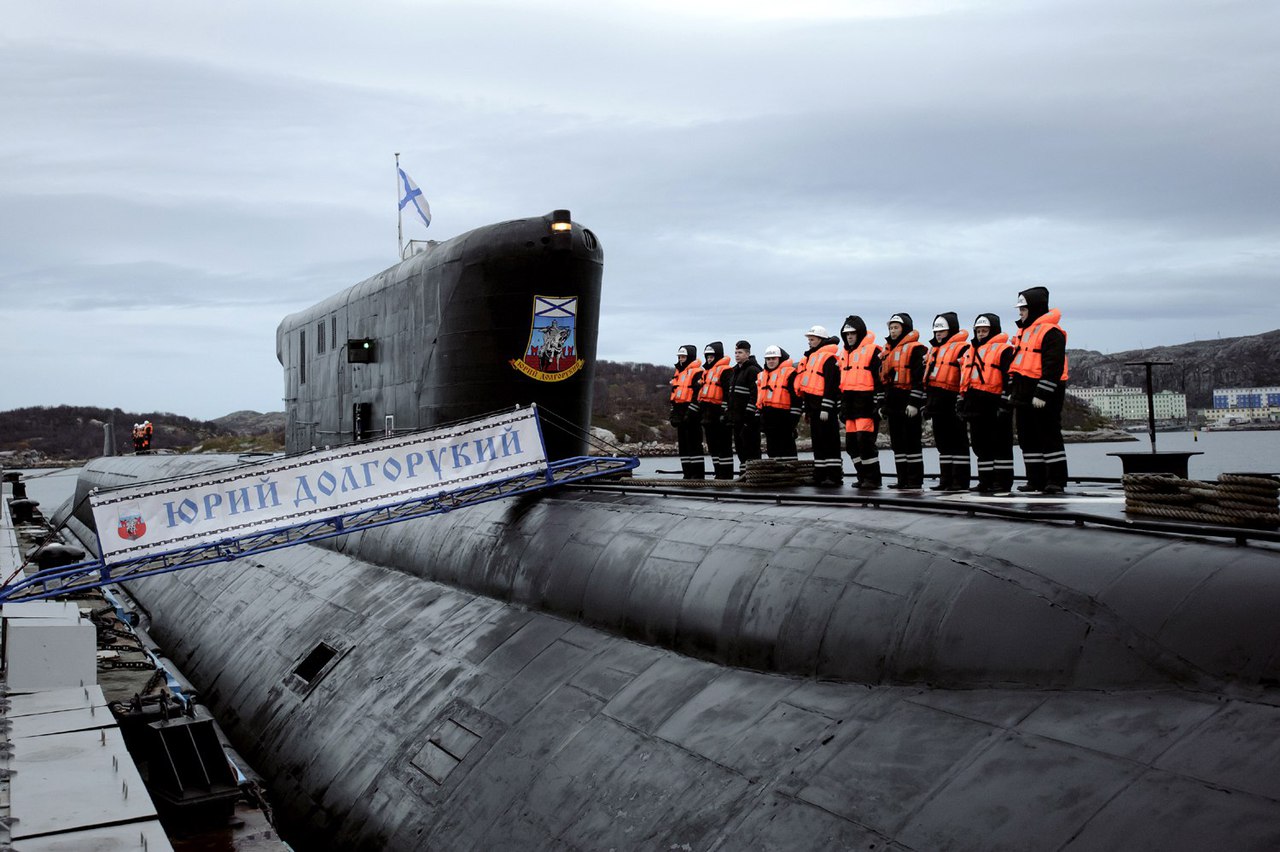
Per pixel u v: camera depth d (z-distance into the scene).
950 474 13.35
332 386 20.53
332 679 13.82
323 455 13.09
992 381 12.34
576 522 12.80
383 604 15.07
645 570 10.85
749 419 16.11
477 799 9.77
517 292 14.85
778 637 8.92
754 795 7.59
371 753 11.70
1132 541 7.45
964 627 7.60
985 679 7.38
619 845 8.06
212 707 16.47
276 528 12.98
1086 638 6.96
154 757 11.31
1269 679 6.08
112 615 20.61
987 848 6.05
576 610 11.64
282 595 18.02
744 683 8.99
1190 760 5.85
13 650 12.59
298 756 12.95
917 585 8.10
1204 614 6.53
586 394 15.68
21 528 39.44
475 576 13.85
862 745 7.44
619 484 14.32
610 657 10.54
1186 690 6.41
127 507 12.49
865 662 8.16
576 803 8.80
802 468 15.12
